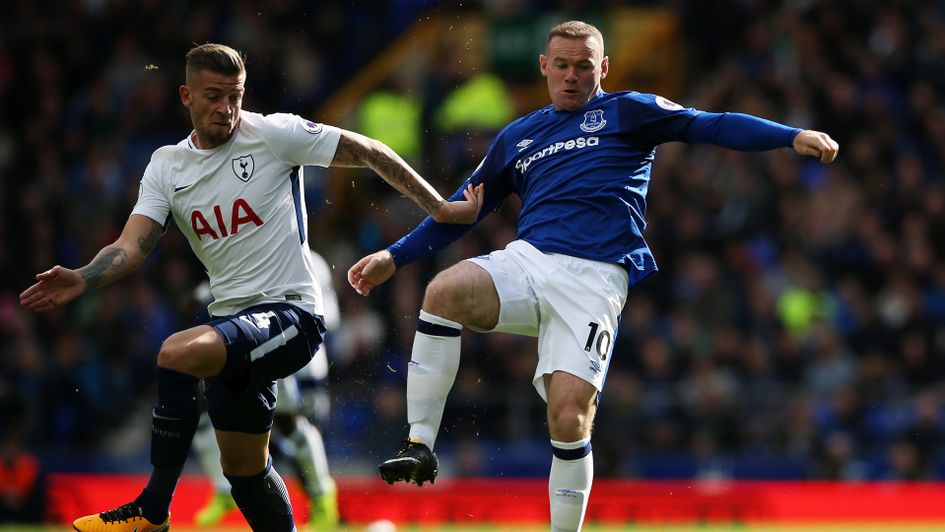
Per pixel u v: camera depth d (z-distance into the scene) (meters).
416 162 37.31
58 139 40.56
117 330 33.56
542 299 14.38
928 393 32.34
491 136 36.69
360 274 14.88
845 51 42.88
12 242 37.38
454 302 14.35
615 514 27.86
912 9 44.22
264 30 42.03
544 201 14.70
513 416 31.14
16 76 41.72
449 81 37.78
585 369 14.12
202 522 22.23
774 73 42.16
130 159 39.28
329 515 21.22
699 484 29.09
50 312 34.47
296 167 14.02
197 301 20.33
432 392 14.34
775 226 37.78
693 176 38.38
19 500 26.41
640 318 33.50
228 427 13.93
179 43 41.53
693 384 31.95
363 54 42.38
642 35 43.81
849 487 28.58
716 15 44.62
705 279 35.16
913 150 41.53
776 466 31.03
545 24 41.81
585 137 14.69
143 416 32.97
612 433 30.86
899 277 36.44
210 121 13.32
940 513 28.47
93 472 30.34
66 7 42.88
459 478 30.08
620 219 14.52
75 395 32.31
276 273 13.78
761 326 34.47
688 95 44.06
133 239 13.51
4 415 31.66
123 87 40.75
